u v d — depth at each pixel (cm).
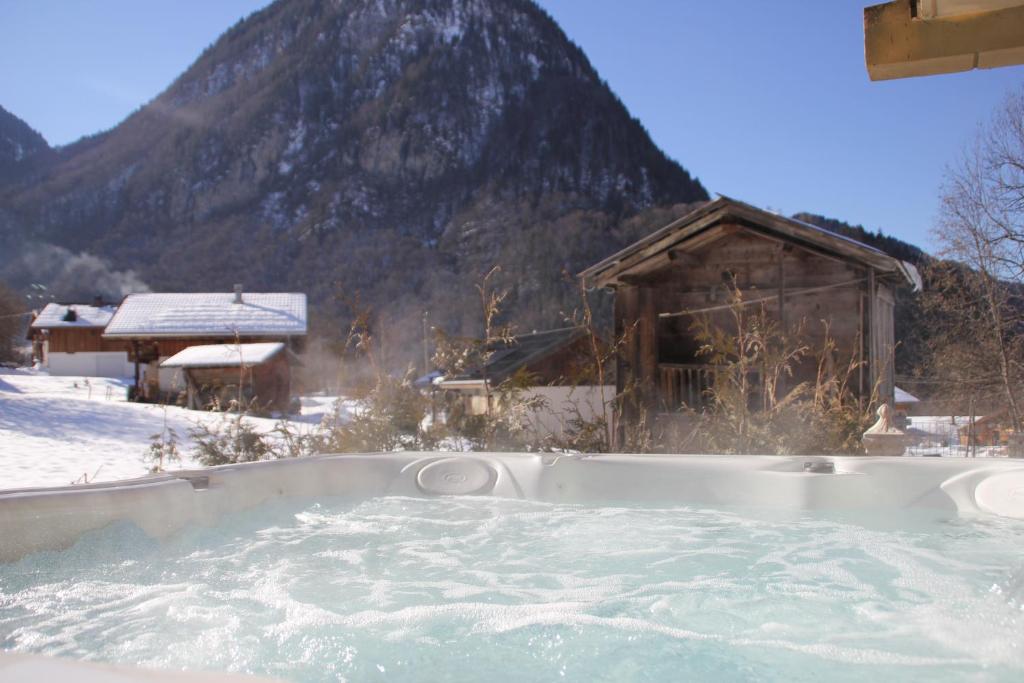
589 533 392
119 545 330
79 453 1059
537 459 480
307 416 2491
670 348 1051
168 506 362
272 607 281
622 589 305
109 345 4259
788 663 229
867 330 922
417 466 489
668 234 977
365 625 263
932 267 1442
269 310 3459
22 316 4934
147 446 1193
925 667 224
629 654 237
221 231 12406
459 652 239
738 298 789
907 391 2086
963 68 346
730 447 691
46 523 309
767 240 1012
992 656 231
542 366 1529
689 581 314
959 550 348
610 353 797
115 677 121
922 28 341
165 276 11231
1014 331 1369
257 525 407
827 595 292
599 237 7362
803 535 381
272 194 13575
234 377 2462
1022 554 339
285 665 228
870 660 230
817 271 984
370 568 334
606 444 752
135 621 263
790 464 450
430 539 383
